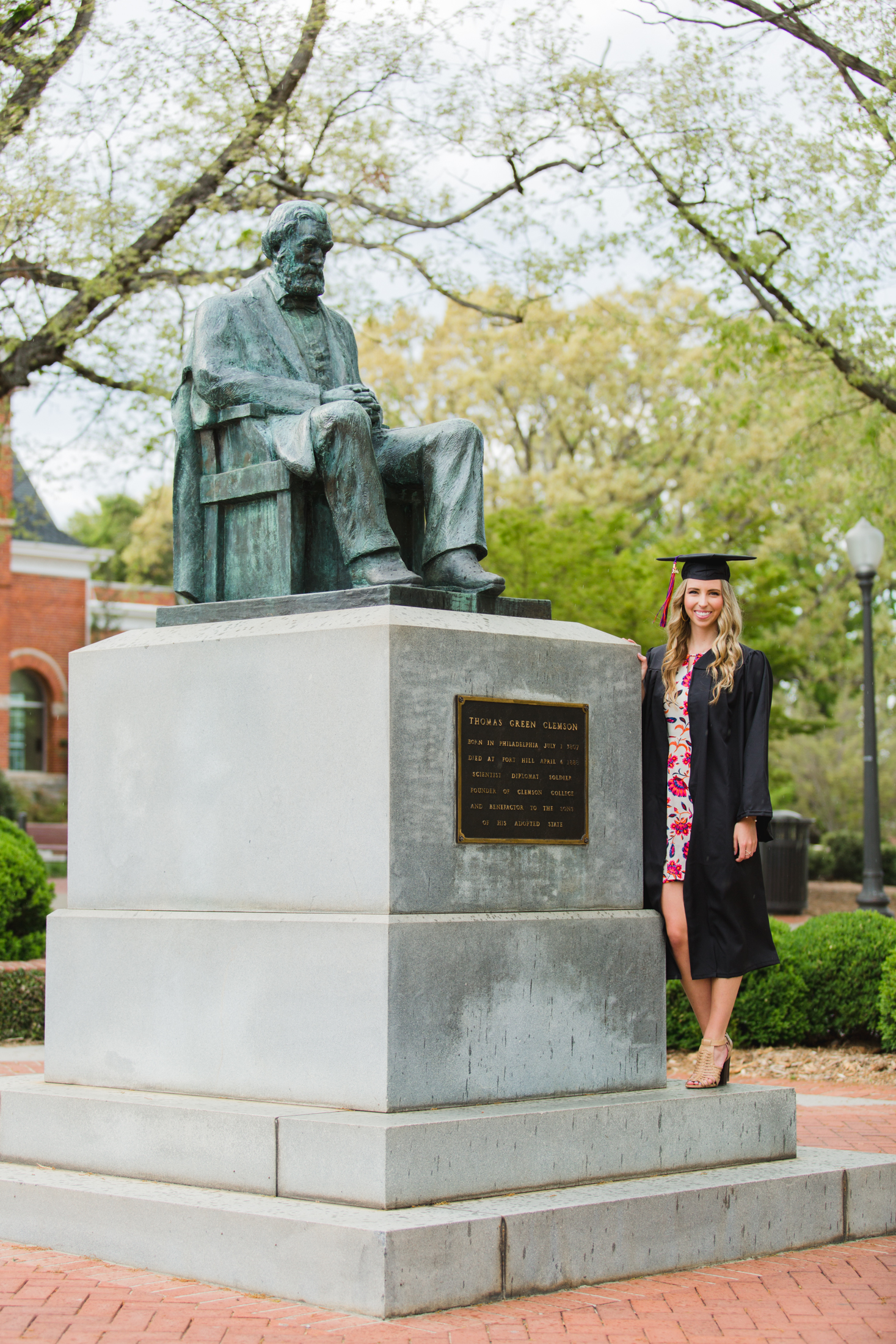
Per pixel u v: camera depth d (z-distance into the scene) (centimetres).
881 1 1277
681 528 3322
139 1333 398
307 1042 490
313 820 505
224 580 595
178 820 548
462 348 3494
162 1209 464
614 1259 466
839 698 3575
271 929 503
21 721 3816
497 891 515
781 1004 1038
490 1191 465
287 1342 389
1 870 1294
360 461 546
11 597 3725
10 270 1374
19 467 1883
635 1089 546
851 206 1380
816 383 1577
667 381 3316
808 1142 688
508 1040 504
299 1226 430
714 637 580
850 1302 445
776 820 2242
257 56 1363
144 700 564
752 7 1320
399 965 473
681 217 1447
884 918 1078
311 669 510
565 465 3431
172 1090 529
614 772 561
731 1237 502
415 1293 417
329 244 614
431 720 499
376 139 1419
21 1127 543
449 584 564
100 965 557
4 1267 471
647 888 569
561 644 545
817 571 3419
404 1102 471
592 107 1376
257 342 605
